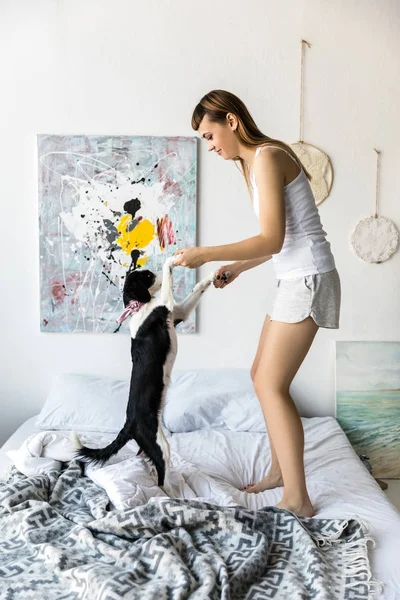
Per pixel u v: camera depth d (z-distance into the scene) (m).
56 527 1.77
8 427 3.30
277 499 2.09
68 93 3.12
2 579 1.54
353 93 3.12
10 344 3.25
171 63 3.11
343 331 3.25
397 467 3.18
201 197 3.17
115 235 3.17
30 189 3.17
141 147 3.12
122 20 3.08
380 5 3.07
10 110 3.12
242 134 2.00
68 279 3.19
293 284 2.01
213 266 3.19
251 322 3.24
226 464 2.44
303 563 1.66
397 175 3.16
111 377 3.26
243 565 1.57
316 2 3.08
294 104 3.13
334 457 2.54
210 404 2.91
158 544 1.60
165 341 1.98
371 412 3.19
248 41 3.10
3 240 3.19
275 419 1.99
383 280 3.22
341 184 3.17
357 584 1.54
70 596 1.47
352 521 1.82
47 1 3.07
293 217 1.99
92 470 2.10
